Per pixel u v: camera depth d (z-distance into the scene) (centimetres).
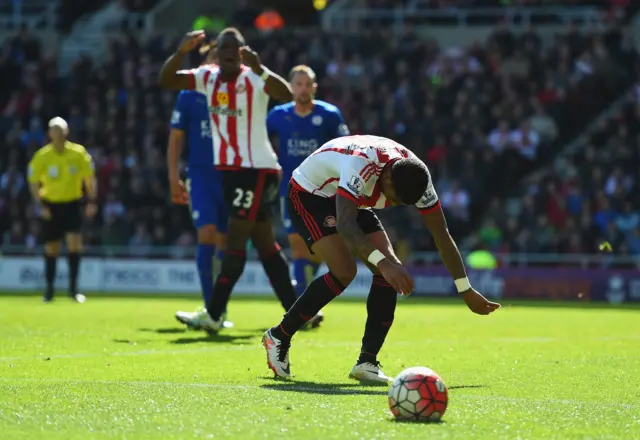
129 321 2719
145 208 5778
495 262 5153
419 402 1057
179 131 2438
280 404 1173
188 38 2077
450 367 1680
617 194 5428
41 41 7375
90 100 6538
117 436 973
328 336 2298
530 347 2075
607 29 6284
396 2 6969
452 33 6738
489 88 6100
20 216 5925
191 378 1462
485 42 6681
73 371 1545
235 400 1203
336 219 1412
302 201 1488
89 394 1247
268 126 2630
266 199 2188
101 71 6606
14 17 7612
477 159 5734
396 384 1075
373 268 1474
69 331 2350
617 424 1077
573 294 4988
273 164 2172
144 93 6469
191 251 5447
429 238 5303
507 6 6794
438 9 6850
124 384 1360
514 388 1402
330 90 6225
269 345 1491
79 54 7319
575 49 6259
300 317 1471
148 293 5153
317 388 1350
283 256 2267
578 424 1071
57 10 7612
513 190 5722
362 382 1443
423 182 1338
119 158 6003
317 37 6506
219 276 2238
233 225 2191
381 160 1360
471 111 5928
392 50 6350
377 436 972
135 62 6600
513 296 5075
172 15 7431
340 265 1450
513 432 1012
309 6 7388
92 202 5897
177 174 2438
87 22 7575
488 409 1169
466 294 1447
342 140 1457
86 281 5450
